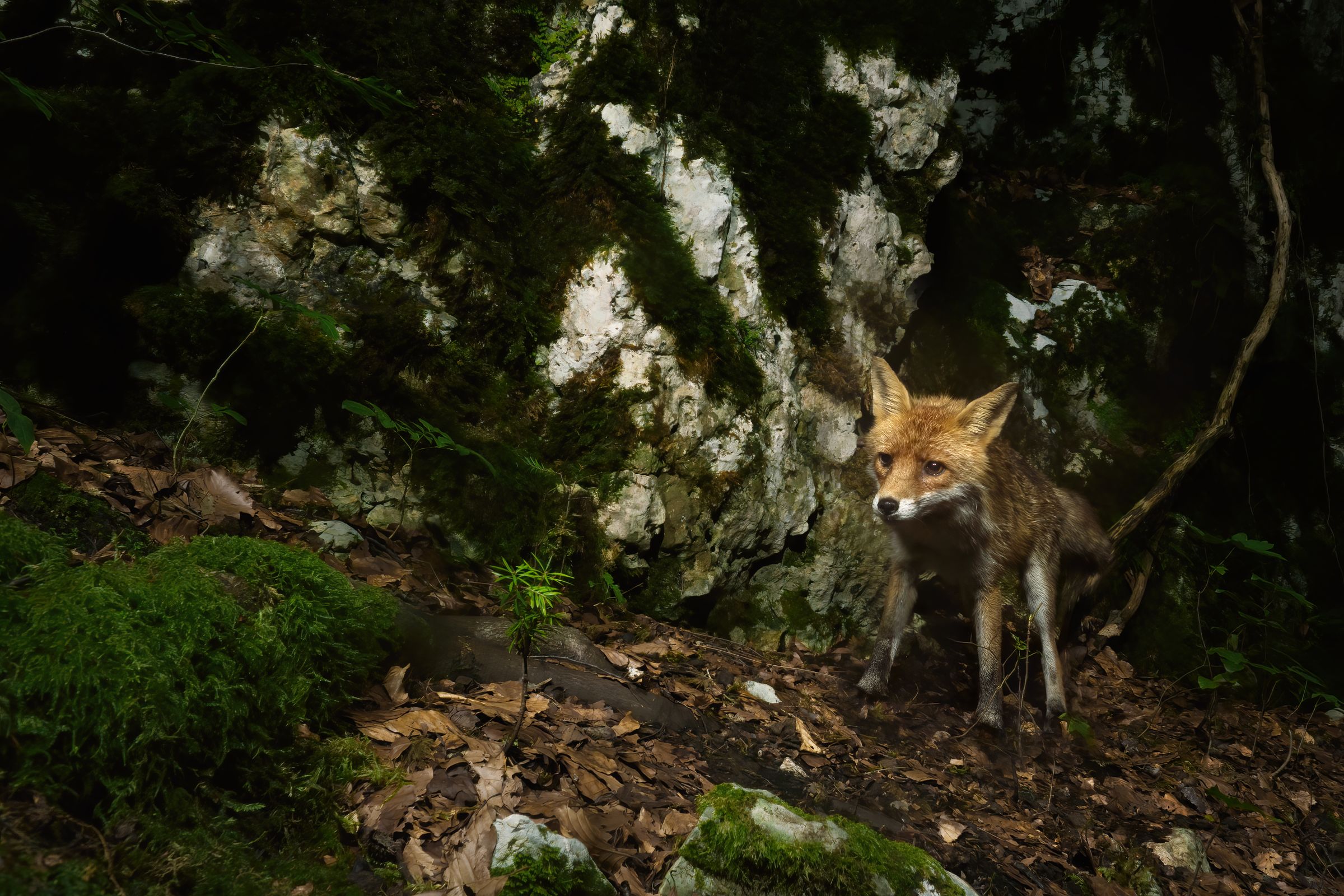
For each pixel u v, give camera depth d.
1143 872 3.56
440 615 3.50
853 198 5.87
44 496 2.99
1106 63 8.22
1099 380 7.32
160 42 4.43
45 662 1.97
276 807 2.24
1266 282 8.07
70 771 1.92
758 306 5.38
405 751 2.57
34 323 3.94
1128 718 5.59
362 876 2.13
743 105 5.53
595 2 5.21
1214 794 4.57
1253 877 3.96
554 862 2.18
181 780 2.13
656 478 4.79
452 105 4.94
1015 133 8.11
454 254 4.81
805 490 5.34
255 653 2.38
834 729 4.13
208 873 1.93
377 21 4.75
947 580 5.12
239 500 3.66
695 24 5.38
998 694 4.66
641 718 3.41
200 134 4.31
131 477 3.41
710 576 4.97
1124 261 7.66
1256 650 6.82
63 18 4.30
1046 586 5.22
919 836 3.29
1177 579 6.99
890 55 6.07
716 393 5.01
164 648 2.17
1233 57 8.38
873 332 5.99
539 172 5.09
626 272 4.89
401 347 4.61
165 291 4.22
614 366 4.87
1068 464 6.99
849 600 5.52
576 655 3.66
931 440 4.73
